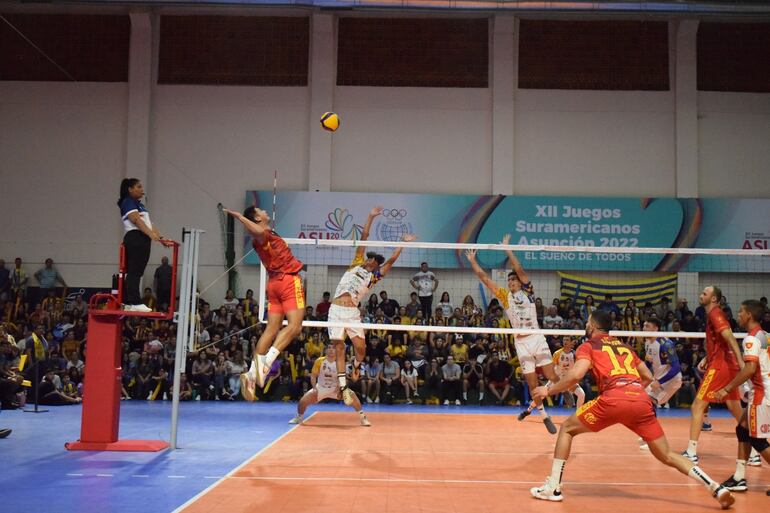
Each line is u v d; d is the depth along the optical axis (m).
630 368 5.49
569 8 17.58
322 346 16.22
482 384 15.81
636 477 6.49
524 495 5.60
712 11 17.38
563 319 17.27
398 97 19.20
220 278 18.64
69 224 18.89
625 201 18.50
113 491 5.58
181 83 19.25
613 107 19.12
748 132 19.05
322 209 18.56
